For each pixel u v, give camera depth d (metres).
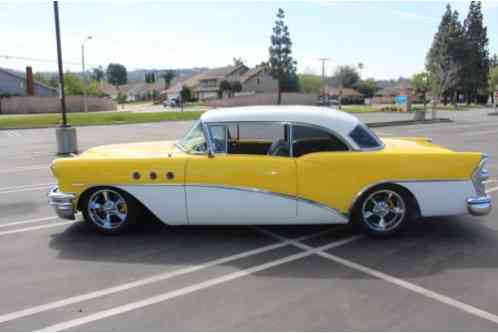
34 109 50.75
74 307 3.48
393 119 31.84
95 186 5.04
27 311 3.43
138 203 5.16
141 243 4.97
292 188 4.75
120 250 4.76
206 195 4.83
